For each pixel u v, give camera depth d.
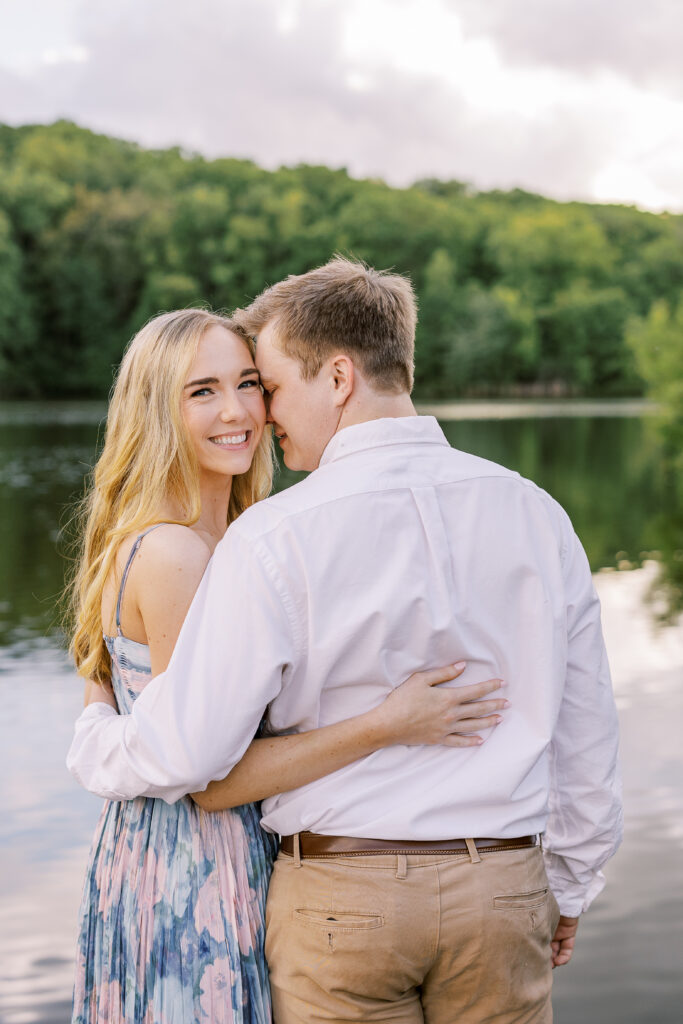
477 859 1.38
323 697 1.40
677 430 24.12
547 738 1.43
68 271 54.50
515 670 1.44
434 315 59.38
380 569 1.37
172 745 1.33
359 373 1.48
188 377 1.56
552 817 1.62
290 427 1.53
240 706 1.33
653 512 16.31
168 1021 1.44
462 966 1.39
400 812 1.37
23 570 10.95
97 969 1.52
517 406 51.66
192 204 58.22
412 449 1.44
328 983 1.39
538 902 1.42
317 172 72.81
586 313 61.84
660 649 7.74
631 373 62.50
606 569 11.52
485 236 66.88
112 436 1.64
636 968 3.51
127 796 1.42
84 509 1.88
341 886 1.38
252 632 1.33
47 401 52.16
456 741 1.40
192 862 1.46
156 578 1.47
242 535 1.37
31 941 3.64
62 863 4.19
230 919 1.45
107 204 57.88
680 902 3.91
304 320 1.49
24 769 5.20
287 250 60.19
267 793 1.40
